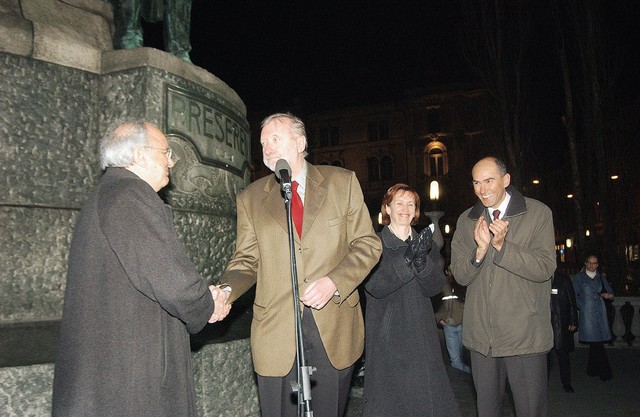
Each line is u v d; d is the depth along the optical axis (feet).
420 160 148.46
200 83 12.36
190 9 14.23
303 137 8.82
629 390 21.95
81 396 5.88
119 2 12.21
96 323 6.05
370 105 156.15
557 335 21.86
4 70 9.65
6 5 10.30
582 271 25.91
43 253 9.53
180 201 11.40
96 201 6.42
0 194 9.31
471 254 11.21
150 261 6.12
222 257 12.35
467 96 145.48
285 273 8.46
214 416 10.04
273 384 8.43
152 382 6.20
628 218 79.25
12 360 7.89
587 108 60.90
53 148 10.07
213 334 10.65
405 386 10.67
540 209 11.12
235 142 13.82
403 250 11.10
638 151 81.20
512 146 71.82
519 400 10.72
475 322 11.08
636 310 34.14
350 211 8.79
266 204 8.74
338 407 8.53
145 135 6.98
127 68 10.96
